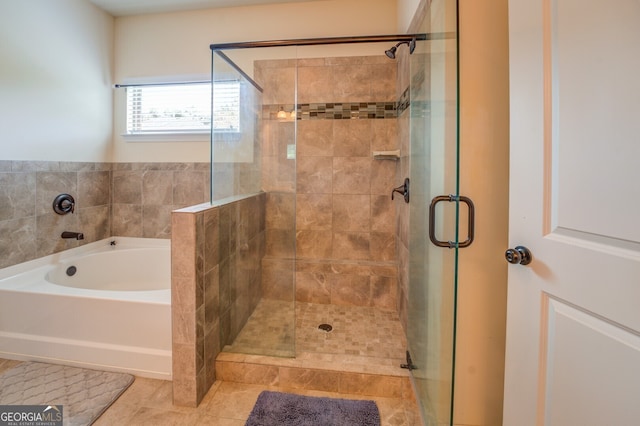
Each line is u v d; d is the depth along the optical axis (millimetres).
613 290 673
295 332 1943
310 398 1463
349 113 2465
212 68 1987
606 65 673
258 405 1410
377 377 1487
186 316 1388
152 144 2664
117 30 2666
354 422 1318
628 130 636
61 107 2211
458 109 901
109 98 2637
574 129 752
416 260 1462
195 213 1386
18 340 1681
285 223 2322
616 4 650
